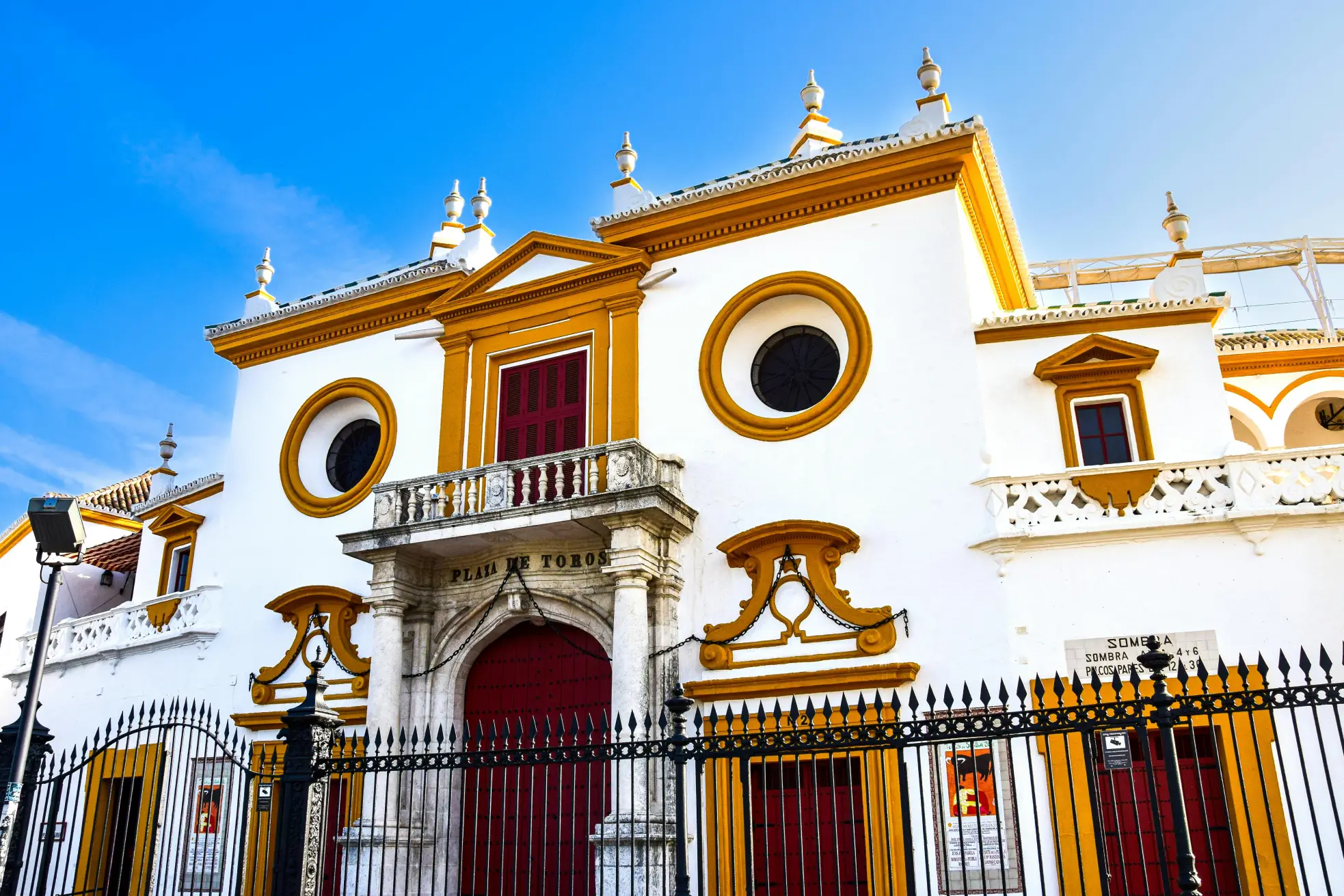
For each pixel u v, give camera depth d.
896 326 16.78
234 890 17.73
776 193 17.98
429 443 19.75
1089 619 14.37
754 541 16.23
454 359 19.92
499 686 17.78
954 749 12.40
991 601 14.87
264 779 18.00
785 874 9.56
